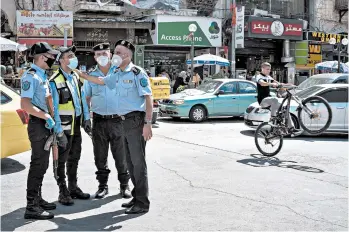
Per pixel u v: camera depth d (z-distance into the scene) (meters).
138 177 5.84
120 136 6.52
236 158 9.53
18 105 8.16
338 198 6.55
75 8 22.19
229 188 7.05
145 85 5.79
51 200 6.45
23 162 8.98
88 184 7.37
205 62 21.09
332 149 10.83
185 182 7.43
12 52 21.08
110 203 6.34
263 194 6.73
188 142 11.69
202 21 22.83
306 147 11.09
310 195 6.70
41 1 21.70
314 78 16.11
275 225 5.40
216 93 16.58
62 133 5.92
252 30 24.09
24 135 8.10
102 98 6.57
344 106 12.67
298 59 26.03
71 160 6.50
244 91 16.98
